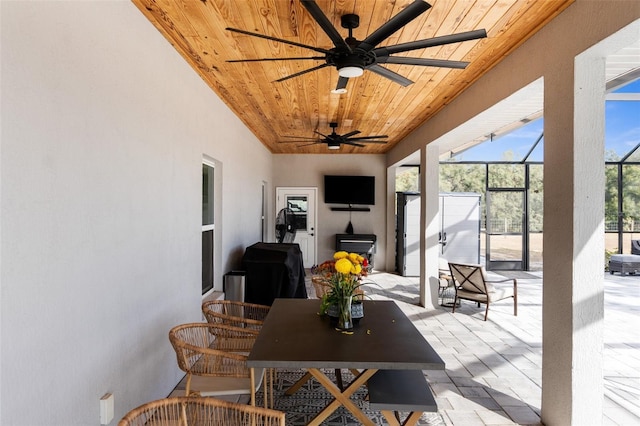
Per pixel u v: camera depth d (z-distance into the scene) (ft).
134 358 6.93
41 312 4.50
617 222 27.48
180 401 4.26
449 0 6.80
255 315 9.78
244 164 17.31
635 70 10.64
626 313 16.80
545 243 7.55
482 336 13.17
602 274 6.73
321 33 8.14
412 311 16.37
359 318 7.32
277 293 13.92
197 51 9.15
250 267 14.08
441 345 12.28
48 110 4.63
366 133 19.61
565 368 6.94
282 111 15.03
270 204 26.45
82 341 5.31
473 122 11.96
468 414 8.04
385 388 6.32
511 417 7.93
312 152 26.61
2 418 3.94
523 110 13.98
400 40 8.48
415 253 24.70
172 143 8.77
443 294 18.70
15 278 4.11
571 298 6.79
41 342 4.50
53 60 4.72
